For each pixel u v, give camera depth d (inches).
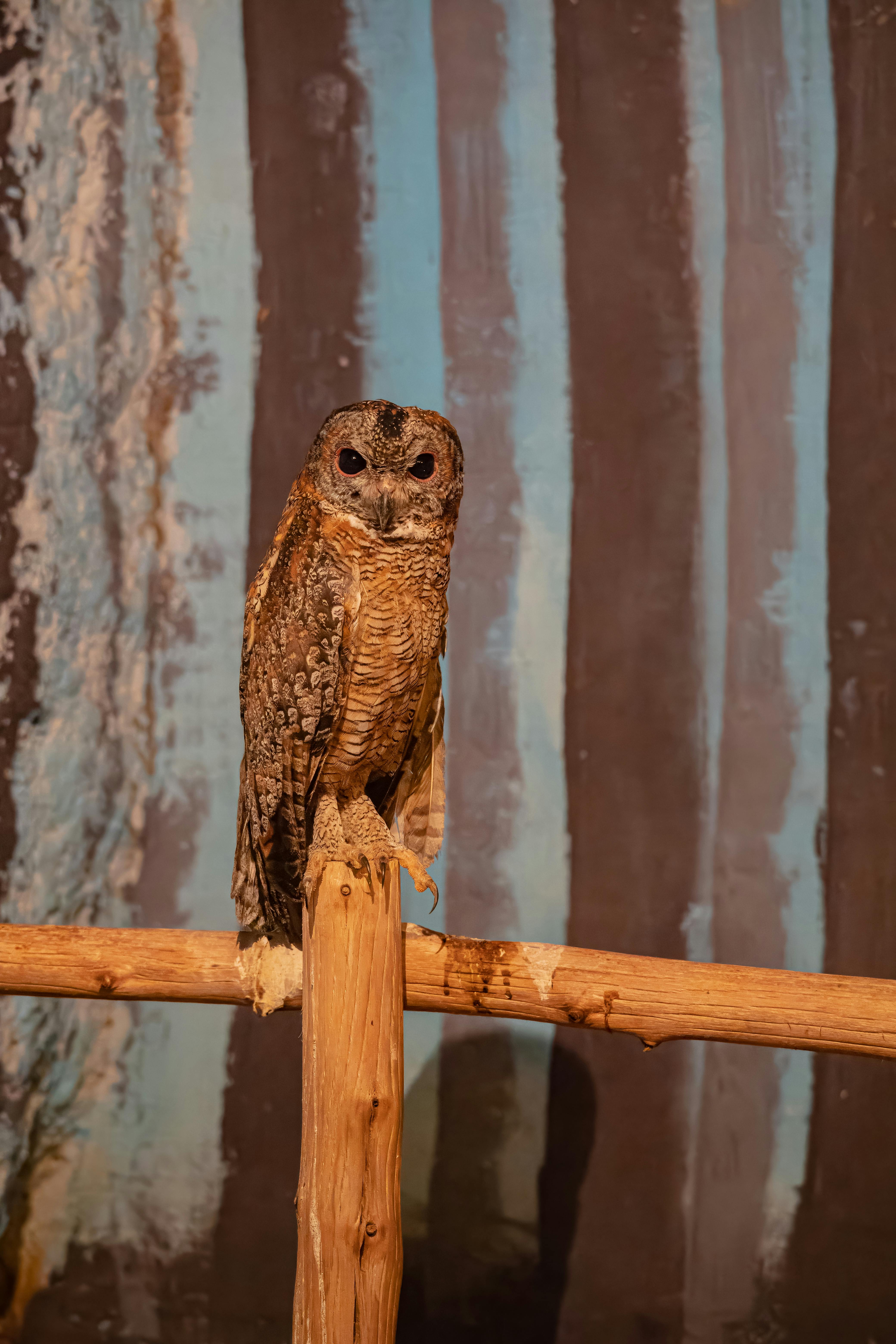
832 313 107.0
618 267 107.5
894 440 106.1
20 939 68.6
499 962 64.4
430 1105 107.1
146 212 107.1
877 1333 104.1
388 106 107.5
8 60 105.7
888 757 105.9
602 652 107.3
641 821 106.9
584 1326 105.0
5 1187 104.7
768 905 106.1
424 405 107.3
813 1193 105.5
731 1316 104.9
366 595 73.9
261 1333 105.0
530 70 107.2
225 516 107.4
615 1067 107.0
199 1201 106.5
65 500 106.3
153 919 106.6
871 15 106.7
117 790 106.9
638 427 107.4
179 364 107.3
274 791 72.8
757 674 107.0
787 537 107.2
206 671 107.5
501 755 107.3
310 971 60.5
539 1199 106.2
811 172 107.0
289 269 107.3
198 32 107.3
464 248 107.7
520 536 107.8
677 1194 106.0
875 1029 60.7
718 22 107.1
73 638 106.2
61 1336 105.2
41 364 106.0
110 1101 106.8
